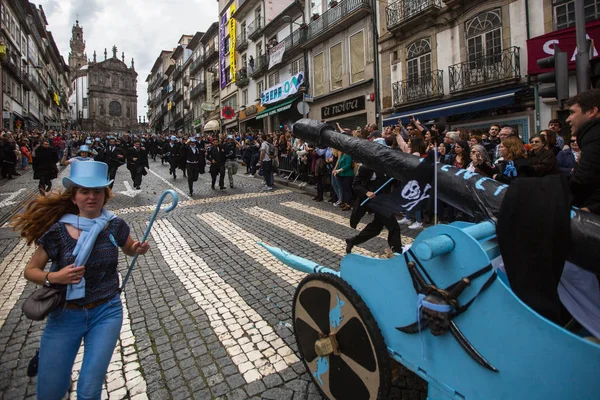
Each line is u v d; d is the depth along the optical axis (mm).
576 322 1541
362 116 17734
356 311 1953
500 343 1377
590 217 1437
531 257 1371
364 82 17047
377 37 16266
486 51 12266
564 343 1213
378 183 4141
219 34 34812
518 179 1485
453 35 13258
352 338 1994
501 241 1465
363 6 16375
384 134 7180
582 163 2041
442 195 2039
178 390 2605
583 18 4949
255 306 3814
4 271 5051
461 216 5809
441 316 1496
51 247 1913
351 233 6457
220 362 2904
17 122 29812
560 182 1385
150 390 2611
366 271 1981
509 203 1447
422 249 1461
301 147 11695
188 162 10688
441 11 13477
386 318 1875
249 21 28984
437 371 1621
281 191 11234
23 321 3648
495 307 1386
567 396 1218
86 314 1972
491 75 12023
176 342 3205
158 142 25203
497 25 11906
